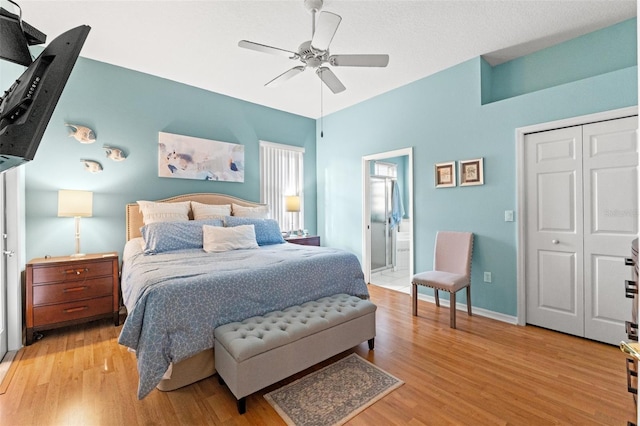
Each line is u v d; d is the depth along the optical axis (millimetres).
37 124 730
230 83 3787
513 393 1796
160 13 2369
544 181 2779
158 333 1682
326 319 2010
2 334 2219
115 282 2863
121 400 1723
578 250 2596
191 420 1568
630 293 1404
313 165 5281
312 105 4625
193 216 3625
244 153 4395
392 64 3297
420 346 2430
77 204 2881
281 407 1675
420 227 3721
